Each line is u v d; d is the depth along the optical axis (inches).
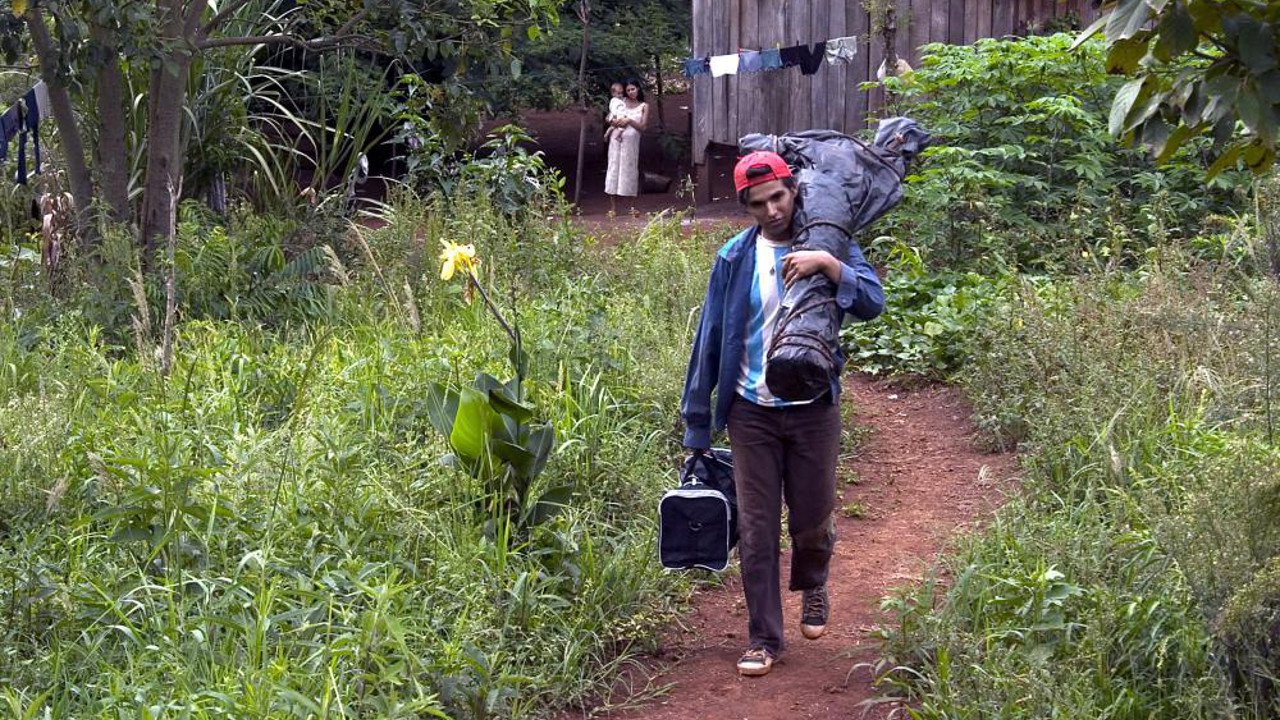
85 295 325.7
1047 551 191.3
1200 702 150.0
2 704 148.3
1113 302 293.6
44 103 374.9
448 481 209.3
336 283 373.4
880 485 269.3
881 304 176.7
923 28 575.8
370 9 364.2
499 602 185.3
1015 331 295.6
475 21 376.2
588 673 187.3
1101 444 225.0
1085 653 164.1
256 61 581.3
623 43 753.6
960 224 401.7
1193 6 137.9
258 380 263.6
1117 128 147.6
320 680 158.2
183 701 149.7
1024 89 442.3
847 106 603.5
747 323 180.5
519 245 383.9
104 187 376.8
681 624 206.2
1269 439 199.6
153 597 177.6
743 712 178.1
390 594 162.1
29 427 216.7
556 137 942.4
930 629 180.2
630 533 217.3
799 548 188.5
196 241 365.7
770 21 622.8
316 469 207.5
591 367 275.4
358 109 496.7
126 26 335.6
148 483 185.6
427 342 286.5
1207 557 154.7
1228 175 403.5
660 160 853.8
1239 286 286.5
